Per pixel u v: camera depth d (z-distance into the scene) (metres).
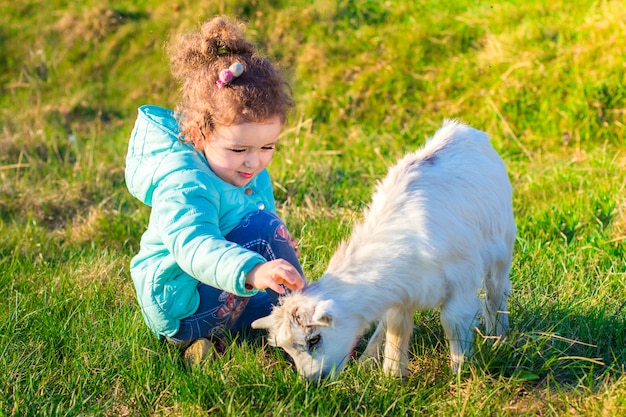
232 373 3.49
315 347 3.17
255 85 3.23
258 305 3.88
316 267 4.43
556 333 3.65
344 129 7.55
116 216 6.20
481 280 3.54
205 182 3.35
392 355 3.58
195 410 3.26
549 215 5.28
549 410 3.14
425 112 7.43
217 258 3.11
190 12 9.20
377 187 3.63
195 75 3.34
